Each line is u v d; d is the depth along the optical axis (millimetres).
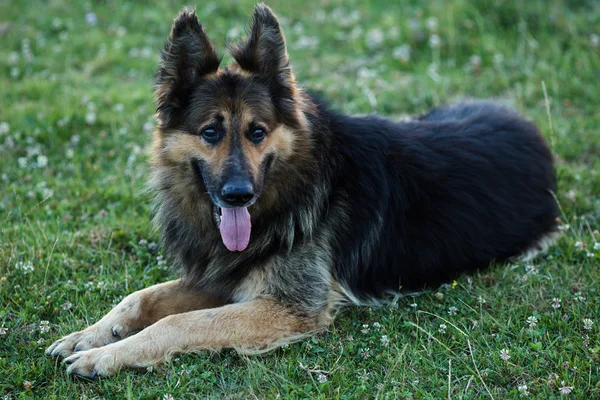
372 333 5066
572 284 5559
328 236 5367
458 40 11141
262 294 5133
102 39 12359
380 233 5535
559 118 8984
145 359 4625
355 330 5168
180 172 5262
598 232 6398
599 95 9289
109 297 5605
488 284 5707
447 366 4602
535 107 9414
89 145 8562
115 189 7441
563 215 6656
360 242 5484
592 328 4898
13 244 6133
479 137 6312
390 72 10672
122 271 5984
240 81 5094
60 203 7137
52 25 12789
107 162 8227
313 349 4859
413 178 5715
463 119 6672
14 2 13773
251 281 5195
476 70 10391
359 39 11758
